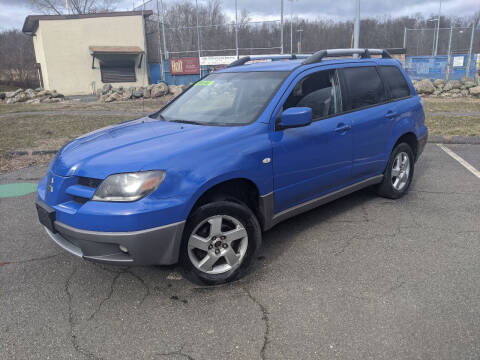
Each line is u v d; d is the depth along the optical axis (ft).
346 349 8.52
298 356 8.38
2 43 127.13
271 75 13.56
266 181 11.69
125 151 10.41
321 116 13.53
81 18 98.53
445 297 10.22
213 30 103.14
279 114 12.23
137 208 9.32
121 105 60.44
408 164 17.65
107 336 9.15
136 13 100.78
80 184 10.21
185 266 10.42
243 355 8.46
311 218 15.62
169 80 103.60
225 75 15.03
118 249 9.66
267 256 12.69
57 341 9.01
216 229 10.64
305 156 12.73
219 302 10.33
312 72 13.67
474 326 9.11
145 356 8.50
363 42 132.67
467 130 32.86
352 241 13.56
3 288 11.18
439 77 92.02
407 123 16.98
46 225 10.69
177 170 9.84
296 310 9.90
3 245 13.83
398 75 17.47
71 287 11.19
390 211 16.14
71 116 47.80
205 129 11.75
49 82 99.50
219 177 10.41
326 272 11.63
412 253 12.62
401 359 8.20
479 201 17.03
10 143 31.17
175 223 9.77
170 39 105.09
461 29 103.09
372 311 9.75
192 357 8.45
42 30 96.94
